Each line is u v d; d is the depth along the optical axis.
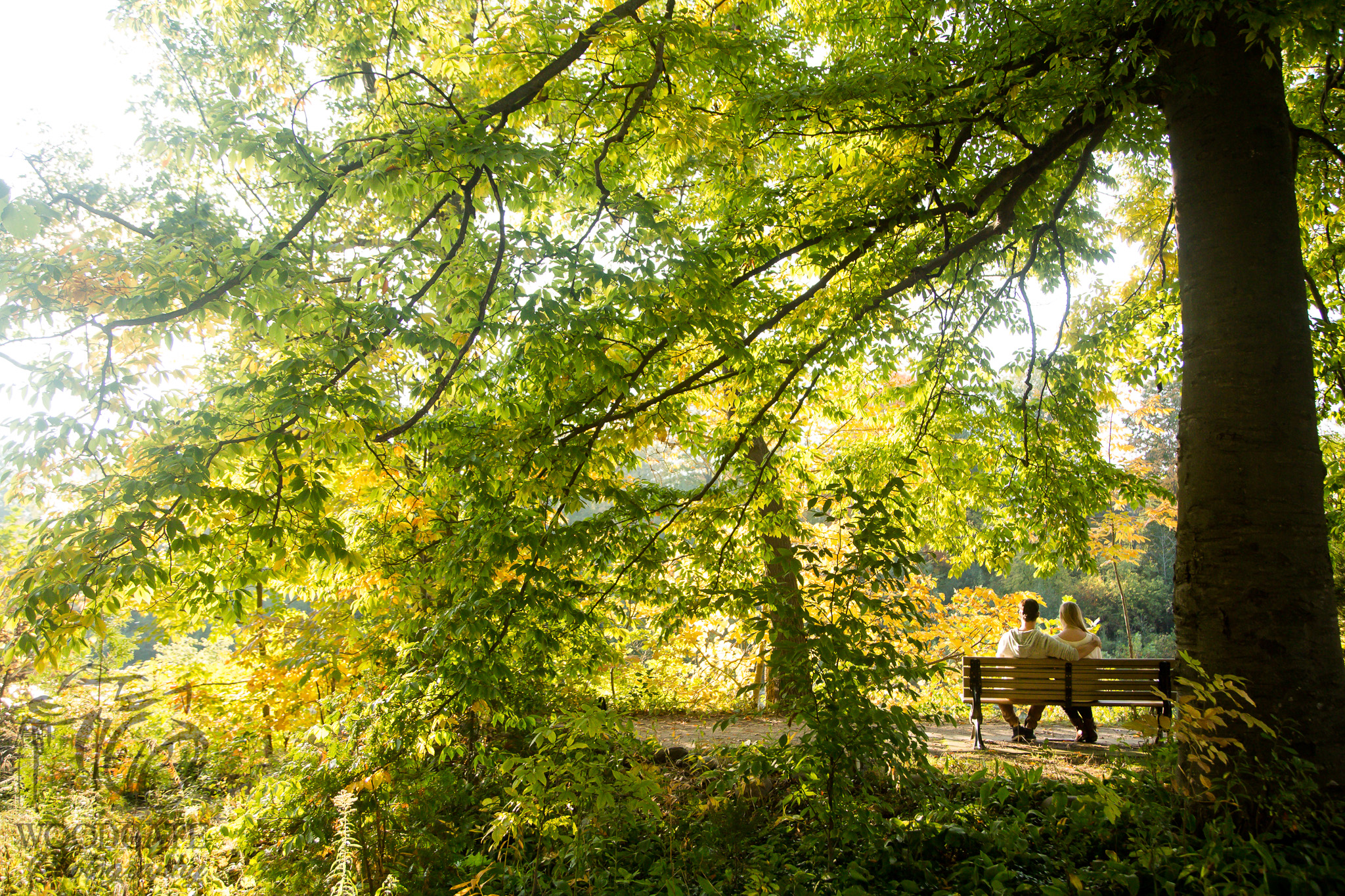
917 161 6.37
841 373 8.91
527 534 5.24
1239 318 4.83
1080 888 3.42
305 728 6.14
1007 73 6.01
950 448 8.98
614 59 6.32
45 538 4.36
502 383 5.80
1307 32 5.41
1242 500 4.62
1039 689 6.96
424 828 4.83
